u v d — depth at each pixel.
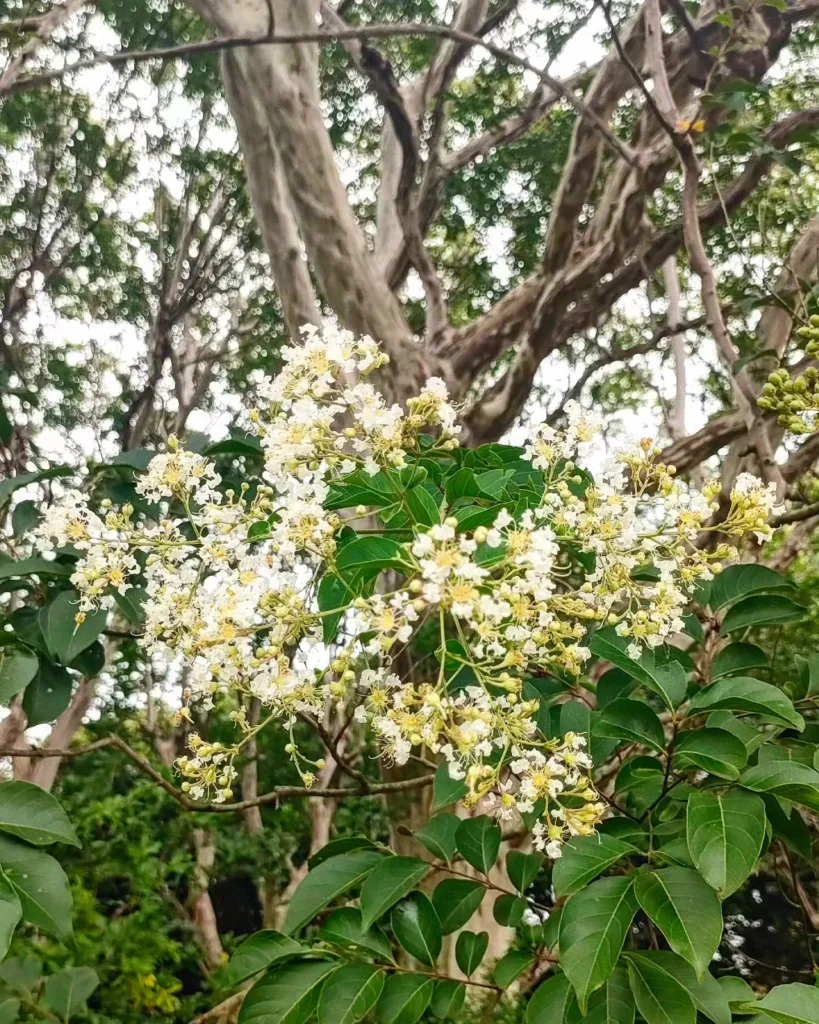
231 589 0.56
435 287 1.86
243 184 2.70
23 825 0.58
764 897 1.97
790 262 1.32
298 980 0.61
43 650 0.75
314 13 1.58
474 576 0.51
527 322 1.82
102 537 0.64
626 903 0.52
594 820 0.55
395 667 1.01
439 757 0.72
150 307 2.90
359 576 0.58
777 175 1.81
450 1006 0.63
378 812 2.65
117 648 1.67
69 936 0.56
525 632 0.53
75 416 2.82
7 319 2.70
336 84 2.40
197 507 0.74
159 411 2.86
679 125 0.95
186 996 2.53
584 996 0.49
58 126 2.60
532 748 0.61
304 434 0.59
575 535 0.60
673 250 1.80
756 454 0.93
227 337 2.93
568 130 2.15
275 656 0.57
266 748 3.05
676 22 1.63
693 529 0.60
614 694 0.75
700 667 0.80
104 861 2.15
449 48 2.03
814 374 0.80
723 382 2.14
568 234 1.72
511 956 0.66
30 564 0.74
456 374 1.77
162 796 2.33
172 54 1.10
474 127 2.27
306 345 0.61
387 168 2.23
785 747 0.68
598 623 0.62
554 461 0.64
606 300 1.83
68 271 2.82
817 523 1.26
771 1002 0.46
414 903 0.66
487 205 2.28
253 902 3.57
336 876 0.65
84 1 1.10
